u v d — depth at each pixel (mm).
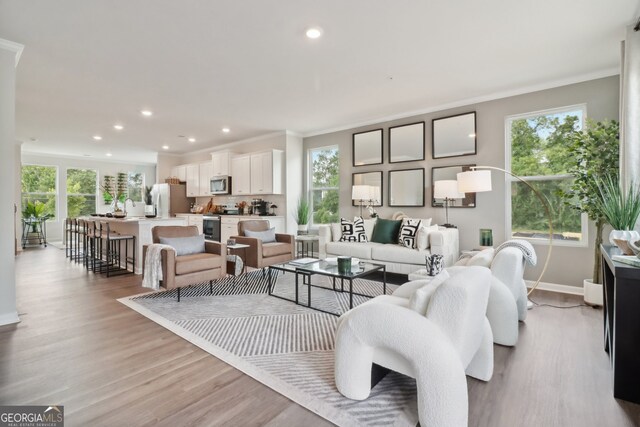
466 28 2604
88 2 2223
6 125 2682
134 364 2029
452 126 4523
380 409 1587
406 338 1413
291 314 2949
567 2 2275
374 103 4484
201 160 8297
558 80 3686
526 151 4039
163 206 8172
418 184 4855
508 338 2312
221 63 3211
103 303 3260
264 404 1630
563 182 3809
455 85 3844
